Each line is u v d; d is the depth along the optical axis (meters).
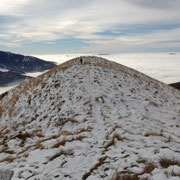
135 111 13.30
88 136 8.56
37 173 5.63
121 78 23.30
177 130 10.05
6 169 6.08
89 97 15.45
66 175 5.27
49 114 14.58
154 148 6.52
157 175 4.62
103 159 6.01
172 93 25.06
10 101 25.75
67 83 20.34
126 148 6.72
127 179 4.60
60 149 7.18
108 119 11.16
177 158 5.57
